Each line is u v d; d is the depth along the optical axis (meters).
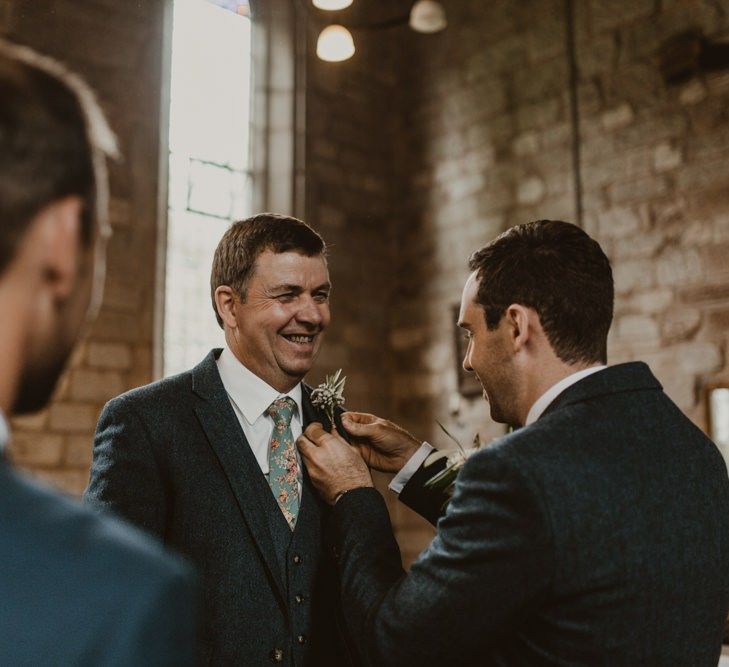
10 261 0.50
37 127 0.51
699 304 4.83
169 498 1.49
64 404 4.76
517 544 1.05
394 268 6.81
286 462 1.59
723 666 3.13
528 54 6.01
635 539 1.06
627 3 5.43
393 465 1.69
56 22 4.96
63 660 0.43
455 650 1.11
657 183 5.14
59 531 0.47
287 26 6.55
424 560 1.17
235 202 6.24
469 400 6.10
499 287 1.27
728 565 1.15
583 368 1.25
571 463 1.08
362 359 6.54
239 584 1.44
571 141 5.65
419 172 6.72
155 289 5.25
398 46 7.00
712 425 4.69
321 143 6.54
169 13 5.69
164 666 0.45
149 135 5.36
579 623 1.05
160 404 1.54
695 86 5.00
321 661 1.50
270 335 1.57
